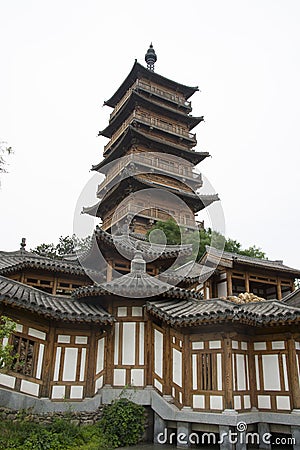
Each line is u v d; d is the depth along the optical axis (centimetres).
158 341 1339
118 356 1318
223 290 2512
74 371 1290
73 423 1095
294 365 1199
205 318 1146
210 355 1205
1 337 935
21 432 957
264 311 1239
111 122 3816
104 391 1255
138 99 3572
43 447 915
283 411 1184
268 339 1277
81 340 1334
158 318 1341
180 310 1288
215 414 1114
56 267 1792
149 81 3909
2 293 1105
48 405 1171
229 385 1132
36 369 1210
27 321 1212
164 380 1278
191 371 1227
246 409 1199
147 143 3031
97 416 1209
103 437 1091
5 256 1931
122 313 1373
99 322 1273
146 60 4469
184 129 3806
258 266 2606
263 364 1265
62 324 1320
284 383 1206
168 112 3744
